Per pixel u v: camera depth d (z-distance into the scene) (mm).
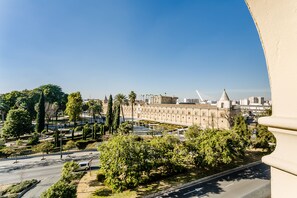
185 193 19750
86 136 47594
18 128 46312
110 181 19516
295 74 1200
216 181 22453
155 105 85750
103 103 127188
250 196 18859
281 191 1286
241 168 26453
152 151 22359
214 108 61500
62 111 99875
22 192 21359
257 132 36312
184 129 59781
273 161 1302
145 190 20281
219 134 26297
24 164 31219
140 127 71938
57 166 30109
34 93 84375
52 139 46812
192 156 25125
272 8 1272
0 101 77000
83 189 21062
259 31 1400
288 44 1227
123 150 19484
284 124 1193
